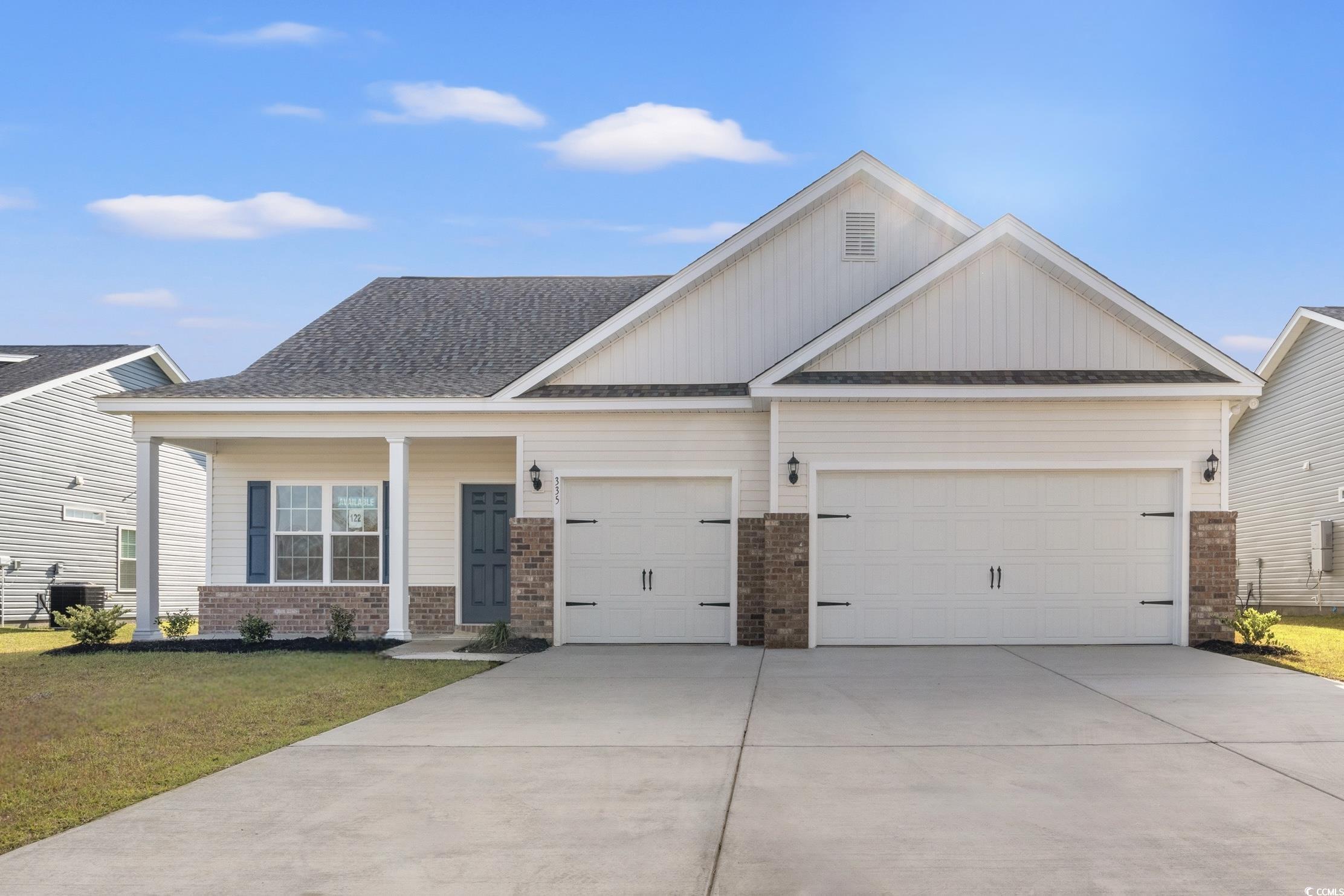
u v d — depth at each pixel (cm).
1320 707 1030
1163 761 809
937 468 1508
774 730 938
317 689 1182
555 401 1593
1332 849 598
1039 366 1529
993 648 1491
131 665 1370
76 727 962
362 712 1042
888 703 1070
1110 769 787
